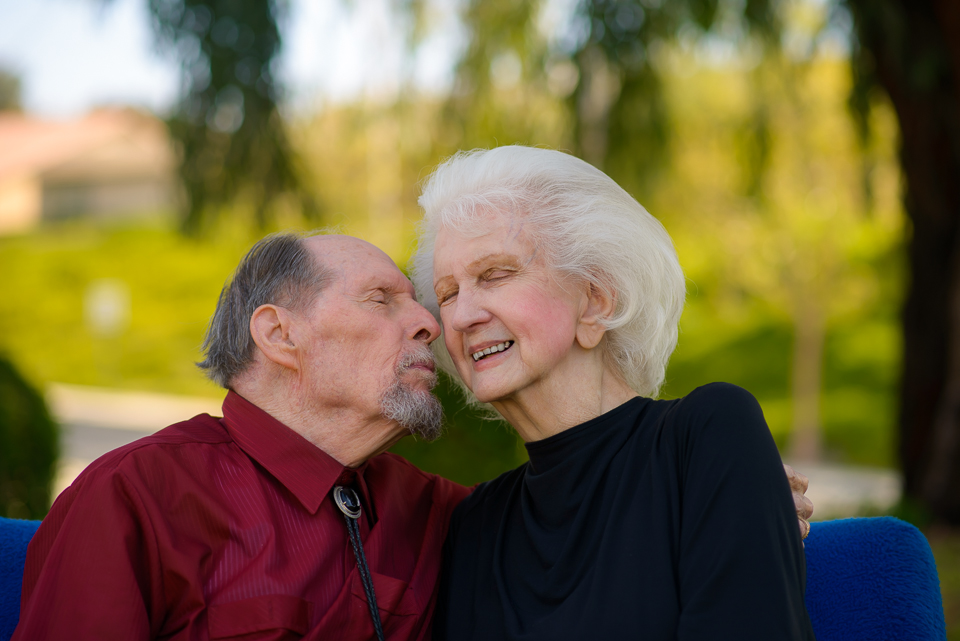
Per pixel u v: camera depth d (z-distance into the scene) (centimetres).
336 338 157
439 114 644
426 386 162
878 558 154
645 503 140
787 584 125
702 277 1516
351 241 167
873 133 601
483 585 157
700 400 143
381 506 163
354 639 146
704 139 692
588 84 543
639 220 161
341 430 159
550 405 156
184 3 530
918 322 636
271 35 540
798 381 1633
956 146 573
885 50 555
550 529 152
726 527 127
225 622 136
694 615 125
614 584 135
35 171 3038
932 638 147
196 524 142
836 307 1589
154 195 3030
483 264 154
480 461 330
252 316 158
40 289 2347
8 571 160
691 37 554
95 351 2291
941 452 611
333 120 652
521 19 612
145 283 2355
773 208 714
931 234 619
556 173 158
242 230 632
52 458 407
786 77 603
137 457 142
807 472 1427
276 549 144
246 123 558
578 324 156
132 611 132
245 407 157
